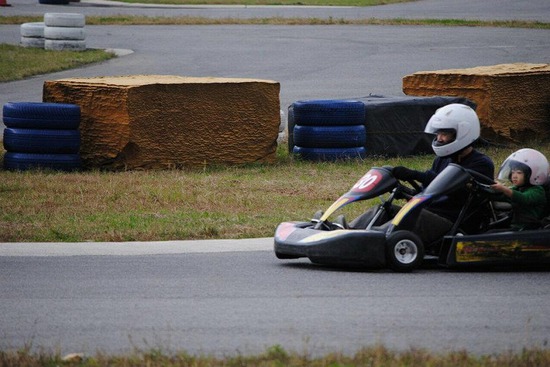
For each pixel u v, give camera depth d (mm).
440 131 23312
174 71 66500
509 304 19281
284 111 53094
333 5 114938
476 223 23359
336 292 20422
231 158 40719
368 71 66688
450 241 22391
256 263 23891
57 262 24031
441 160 24188
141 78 42844
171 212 30844
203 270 23000
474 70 48219
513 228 22953
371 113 42750
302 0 121938
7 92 59844
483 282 21391
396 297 19906
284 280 21734
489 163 23547
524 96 46812
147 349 16156
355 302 19469
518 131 46750
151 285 21328
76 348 16375
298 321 18016
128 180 36562
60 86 40562
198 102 40000
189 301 19734
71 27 74812
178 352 15594
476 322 17859
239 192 34500
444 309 18844
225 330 17422
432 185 22703
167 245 26281
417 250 22297
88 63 70125
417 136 43500
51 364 14938
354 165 40938
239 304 19422
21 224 28844
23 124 38625
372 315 18406
